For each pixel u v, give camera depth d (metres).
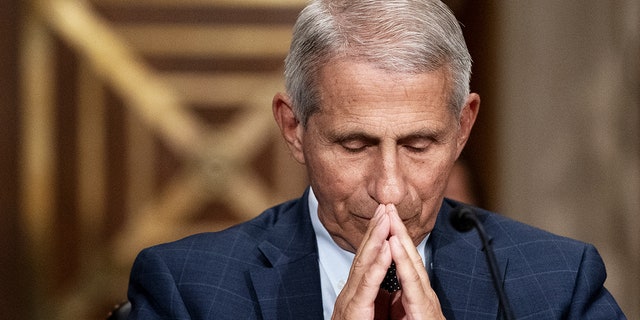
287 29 14.92
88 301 14.90
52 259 14.88
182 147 15.04
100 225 14.96
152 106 14.98
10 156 14.82
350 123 4.33
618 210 11.12
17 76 14.82
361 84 4.29
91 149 14.94
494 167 12.38
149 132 15.02
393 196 4.35
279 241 5.23
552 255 5.21
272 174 15.11
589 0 11.32
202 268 5.11
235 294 5.02
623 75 11.09
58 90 14.90
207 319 4.93
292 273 5.07
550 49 11.67
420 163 4.42
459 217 4.59
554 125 11.66
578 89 11.46
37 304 14.82
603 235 11.23
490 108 12.50
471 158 12.62
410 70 4.27
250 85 14.99
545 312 4.99
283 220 5.36
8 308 14.77
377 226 4.37
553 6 11.62
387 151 4.34
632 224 11.02
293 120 4.75
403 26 4.30
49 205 14.88
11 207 14.82
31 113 14.82
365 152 4.42
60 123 14.91
